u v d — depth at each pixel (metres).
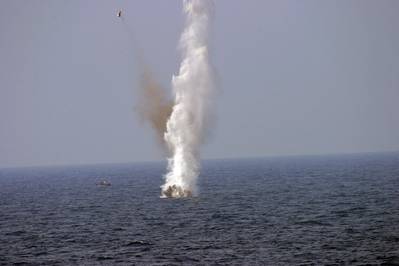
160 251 120.25
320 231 137.38
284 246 121.56
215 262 109.69
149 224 156.12
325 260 108.81
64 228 157.25
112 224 159.88
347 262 106.81
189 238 133.25
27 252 125.62
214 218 162.50
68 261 115.12
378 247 117.62
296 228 142.75
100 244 130.38
